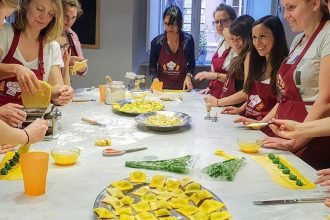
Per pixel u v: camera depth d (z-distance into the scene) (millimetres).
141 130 2270
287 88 2320
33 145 1913
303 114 2252
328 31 2086
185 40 4461
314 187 1529
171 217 1210
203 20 5441
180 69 4484
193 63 4543
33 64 2502
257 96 2844
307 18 2162
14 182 1485
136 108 2654
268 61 2777
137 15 5023
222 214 1225
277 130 1943
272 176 1634
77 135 2117
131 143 2023
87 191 1439
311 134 1812
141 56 5438
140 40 5312
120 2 4723
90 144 1976
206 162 1783
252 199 1415
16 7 1553
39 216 1249
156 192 1395
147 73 5270
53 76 2631
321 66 2072
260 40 2699
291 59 2369
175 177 1598
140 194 1378
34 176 1367
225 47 3752
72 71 3162
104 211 1202
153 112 2529
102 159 1773
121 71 4930
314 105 2078
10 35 2422
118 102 2859
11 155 1700
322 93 2051
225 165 1670
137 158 1802
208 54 5559
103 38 4859
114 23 4797
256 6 5488
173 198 1332
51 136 2047
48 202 1345
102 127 2295
